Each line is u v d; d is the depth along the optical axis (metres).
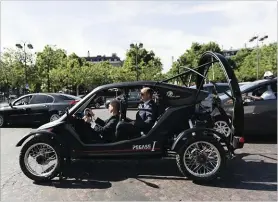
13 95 39.69
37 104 13.26
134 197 4.78
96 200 4.70
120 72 55.47
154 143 5.55
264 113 8.21
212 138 5.23
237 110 5.47
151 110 5.72
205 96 5.80
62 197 4.84
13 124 14.28
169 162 6.57
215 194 4.83
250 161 6.56
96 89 5.79
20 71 38.66
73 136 5.55
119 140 5.64
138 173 5.90
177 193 4.90
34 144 5.49
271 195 4.76
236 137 5.50
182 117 5.63
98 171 6.05
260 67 49.09
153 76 55.56
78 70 46.38
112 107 5.84
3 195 4.97
